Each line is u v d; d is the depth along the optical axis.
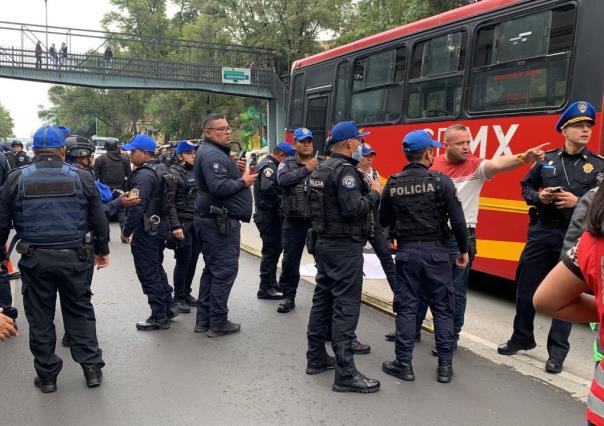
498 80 5.94
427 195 3.95
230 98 37.53
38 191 3.71
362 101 8.34
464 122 6.32
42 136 3.81
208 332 5.02
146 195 4.97
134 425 3.39
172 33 48.19
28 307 3.81
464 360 4.44
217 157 4.77
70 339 3.94
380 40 7.90
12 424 3.40
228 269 5.02
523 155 4.18
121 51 37.41
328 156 4.00
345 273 3.81
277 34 32.25
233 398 3.76
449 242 4.38
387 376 4.14
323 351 4.17
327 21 32.00
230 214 4.93
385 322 5.46
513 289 7.04
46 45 25.36
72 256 3.79
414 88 7.18
